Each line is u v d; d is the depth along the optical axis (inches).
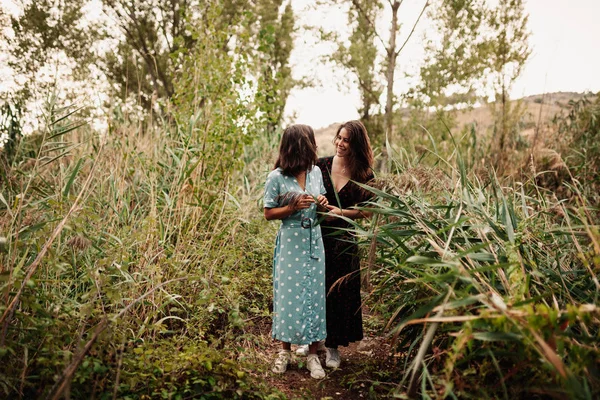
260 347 141.2
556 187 249.0
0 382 84.2
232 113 204.1
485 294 82.5
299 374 127.2
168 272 140.4
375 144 417.4
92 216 105.7
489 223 105.3
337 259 133.1
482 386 85.2
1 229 112.8
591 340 75.4
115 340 99.7
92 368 89.5
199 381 95.6
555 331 71.4
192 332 120.7
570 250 118.0
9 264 100.8
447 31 378.6
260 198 232.7
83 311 97.0
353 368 130.7
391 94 363.6
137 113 225.5
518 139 301.7
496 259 94.5
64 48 319.3
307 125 127.5
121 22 471.2
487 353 80.5
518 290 87.4
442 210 122.0
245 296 169.3
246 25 217.5
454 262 83.7
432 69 387.5
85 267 123.4
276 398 104.7
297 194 121.0
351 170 136.3
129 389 93.5
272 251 208.8
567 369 64.1
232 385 100.4
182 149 193.6
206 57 213.2
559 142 285.7
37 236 104.8
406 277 118.3
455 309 89.7
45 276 113.2
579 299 97.6
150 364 98.7
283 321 125.0
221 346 121.7
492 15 338.6
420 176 131.5
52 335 90.4
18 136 198.4
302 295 124.1
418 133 388.8
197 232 166.1
